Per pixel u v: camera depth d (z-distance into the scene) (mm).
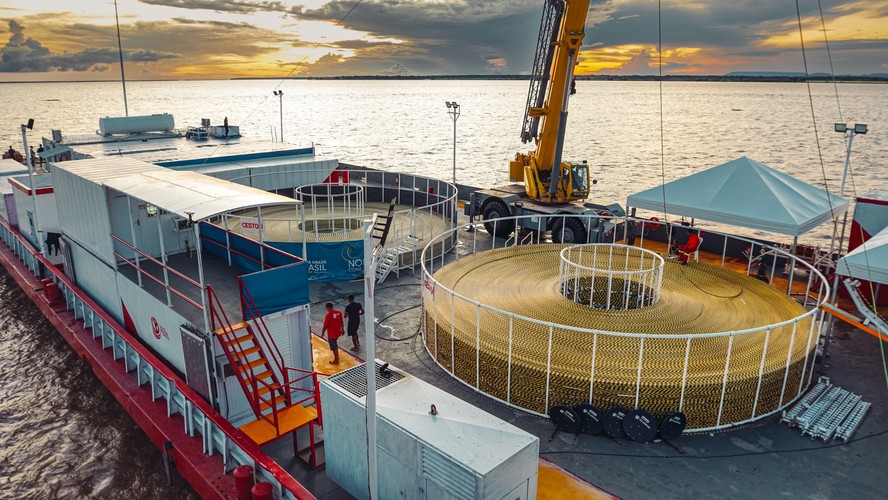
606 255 20125
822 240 40406
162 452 13453
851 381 14266
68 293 20812
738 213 18922
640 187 64625
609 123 171250
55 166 18625
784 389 12727
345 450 10617
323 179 31578
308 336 13750
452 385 14180
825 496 10289
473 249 26203
